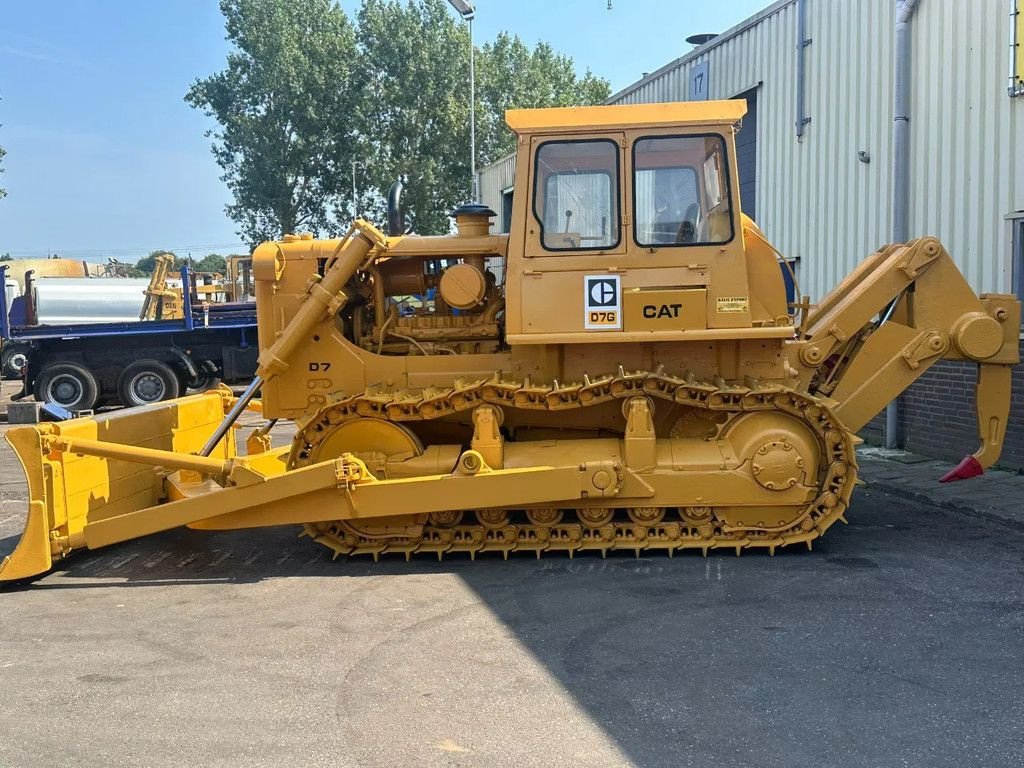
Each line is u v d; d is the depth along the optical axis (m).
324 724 3.76
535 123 5.96
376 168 38.56
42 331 17.56
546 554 6.20
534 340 5.91
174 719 3.85
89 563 6.36
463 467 5.88
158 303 19.11
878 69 9.88
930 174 9.14
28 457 5.80
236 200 41.00
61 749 3.61
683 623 4.82
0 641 4.87
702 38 15.17
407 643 4.66
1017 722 3.63
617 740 3.56
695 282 5.89
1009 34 8.10
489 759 3.43
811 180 11.19
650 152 5.96
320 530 6.20
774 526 6.00
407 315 6.98
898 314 6.71
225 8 39.81
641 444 5.93
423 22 40.06
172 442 7.20
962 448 8.83
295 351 6.40
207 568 6.19
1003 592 5.22
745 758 3.39
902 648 4.41
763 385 6.00
